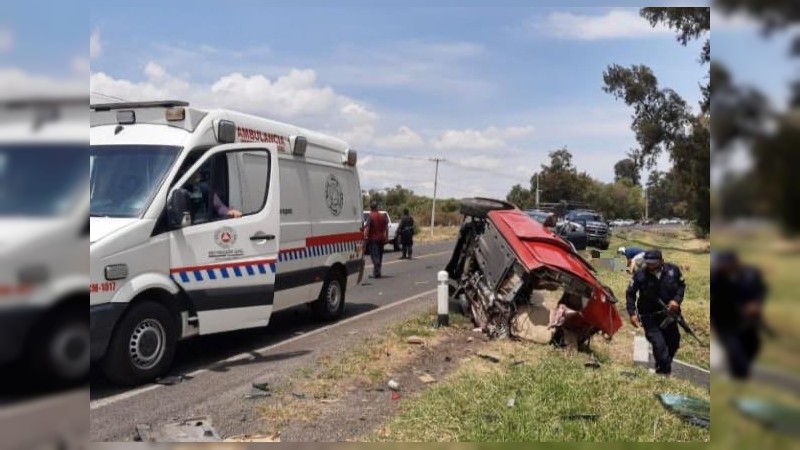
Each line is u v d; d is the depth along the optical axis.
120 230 5.40
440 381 5.78
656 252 6.79
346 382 5.71
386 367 6.24
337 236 9.21
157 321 5.68
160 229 5.74
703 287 10.45
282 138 8.00
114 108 6.54
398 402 5.14
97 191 5.89
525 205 68.81
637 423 4.54
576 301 7.72
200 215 6.21
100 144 6.30
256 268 6.61
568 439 4.20
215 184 6.41
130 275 5.40
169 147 6.17
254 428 4.50
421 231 47.34
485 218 9.05
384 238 15.56
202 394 5.34
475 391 5.29
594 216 30.00
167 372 5.93
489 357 6.66
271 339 7.83
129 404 5.03
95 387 5.50
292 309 10.02
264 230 6.76
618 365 6.93
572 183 67.75
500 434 4.29
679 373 7.00
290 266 7.94
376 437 4.27
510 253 8.02
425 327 8.41
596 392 5.34
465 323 8.77
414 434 4.31
